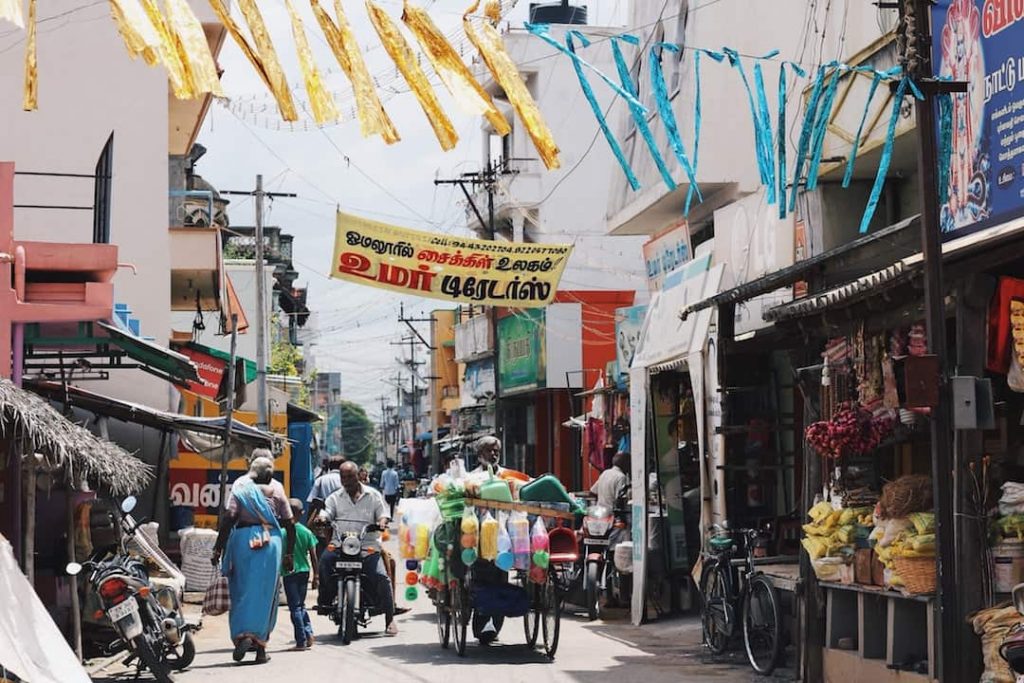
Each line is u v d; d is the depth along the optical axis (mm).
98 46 20984
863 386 10039
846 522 10281
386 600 14164
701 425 14359
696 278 15203
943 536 8484
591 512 16297
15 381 12648
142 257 21344
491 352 45031
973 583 8586
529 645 12984
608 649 13086
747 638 11648
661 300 16547
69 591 12250
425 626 15398
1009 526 8672
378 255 20234
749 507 14758
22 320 12555
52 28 20672
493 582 12547
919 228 9648
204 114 25734
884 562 9461
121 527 11289
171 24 4688
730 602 12258
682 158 7258
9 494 11930
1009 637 7074
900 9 8562
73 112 20750
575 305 36125
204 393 25828
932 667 8977
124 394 21172
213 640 14422
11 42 20359
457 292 20594
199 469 22500
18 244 12969
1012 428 10398
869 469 10859
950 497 8492
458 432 56469
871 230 15078
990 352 8680
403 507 13812
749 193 19328
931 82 8453
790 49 17906
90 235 20516
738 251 17734
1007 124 10000
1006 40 10039
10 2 4398
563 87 38969
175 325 36719
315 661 12289
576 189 39344
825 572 10398
